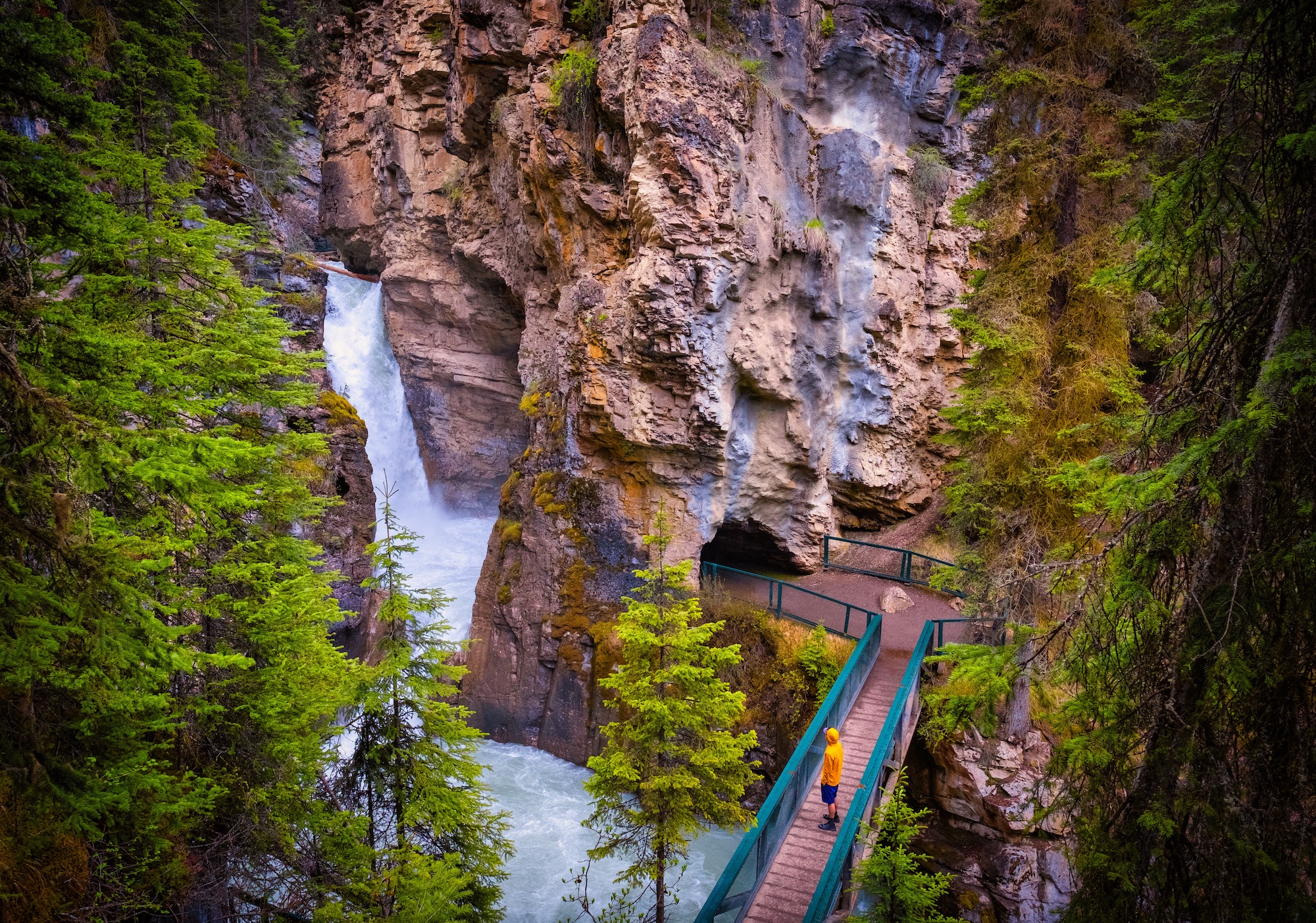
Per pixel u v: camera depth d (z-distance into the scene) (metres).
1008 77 13.80
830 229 21.02
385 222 33.03
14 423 6.11
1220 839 6.83
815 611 20.31
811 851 11.96
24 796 6.12
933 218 22.06
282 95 32.12
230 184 22.81
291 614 10.53
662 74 17.70
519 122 22.27
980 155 17.34
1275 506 6.77
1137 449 8.33
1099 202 14.03
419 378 33.06
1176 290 8.31
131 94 12.23
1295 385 6.17
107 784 6.80
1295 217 6.81
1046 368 13.70
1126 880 7.18
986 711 9.81
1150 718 7.56
